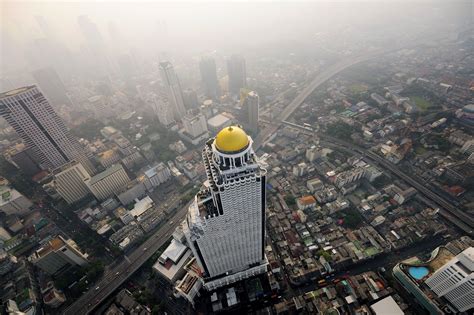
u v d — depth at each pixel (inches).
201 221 7642.7
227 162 7017.7
